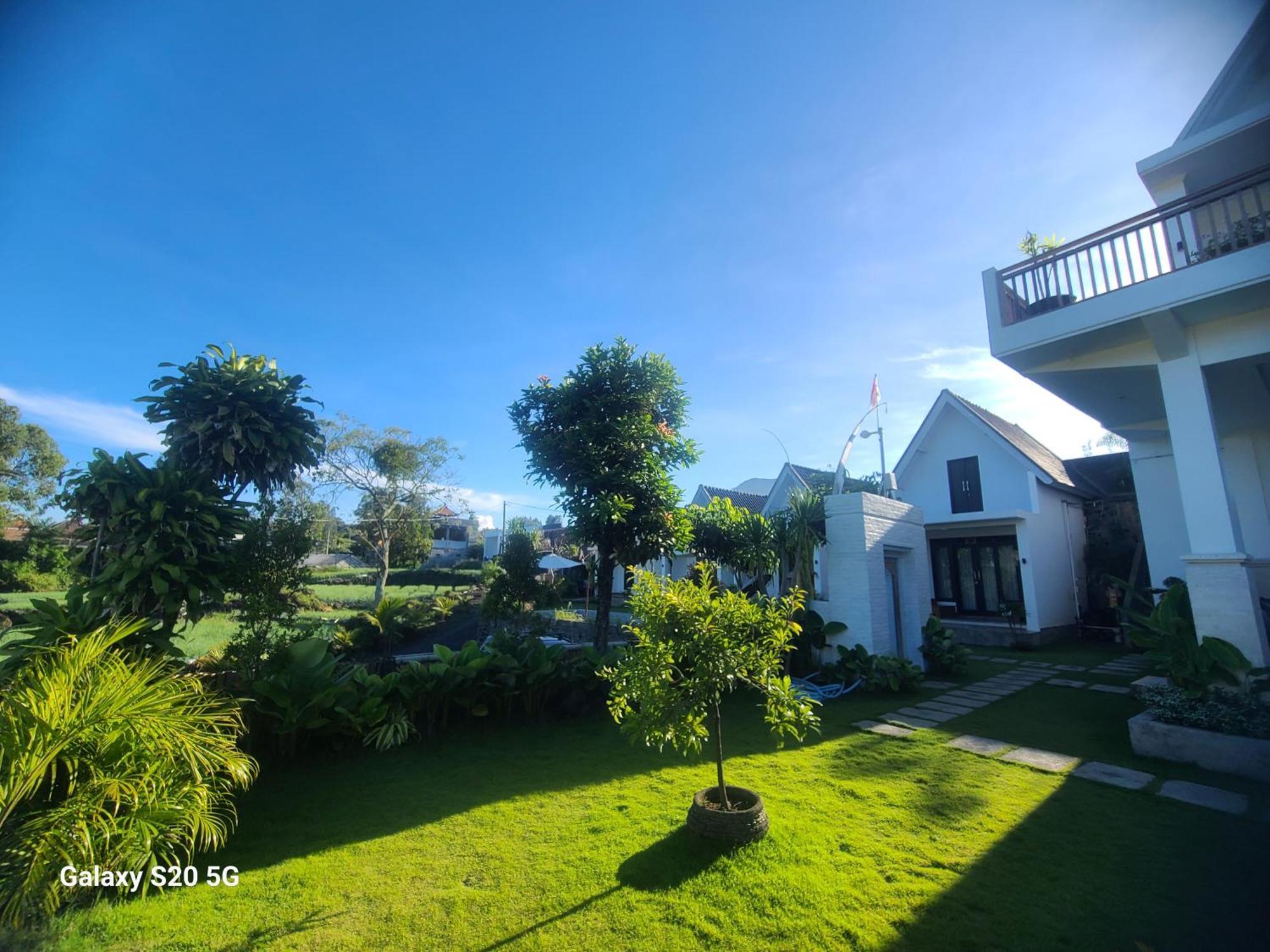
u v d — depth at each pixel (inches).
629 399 343.9
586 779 201.2
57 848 109.6
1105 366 293.9
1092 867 137.9
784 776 202.7
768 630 156.9
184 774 138.0
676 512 354.0
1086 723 274.8
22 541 943.0
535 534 772.6
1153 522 474.9
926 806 174.9
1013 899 124.3
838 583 387.9
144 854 123.6
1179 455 260.8
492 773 206.8
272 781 195.9
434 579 1323.8
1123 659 466.3
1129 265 269.3
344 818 167.6
